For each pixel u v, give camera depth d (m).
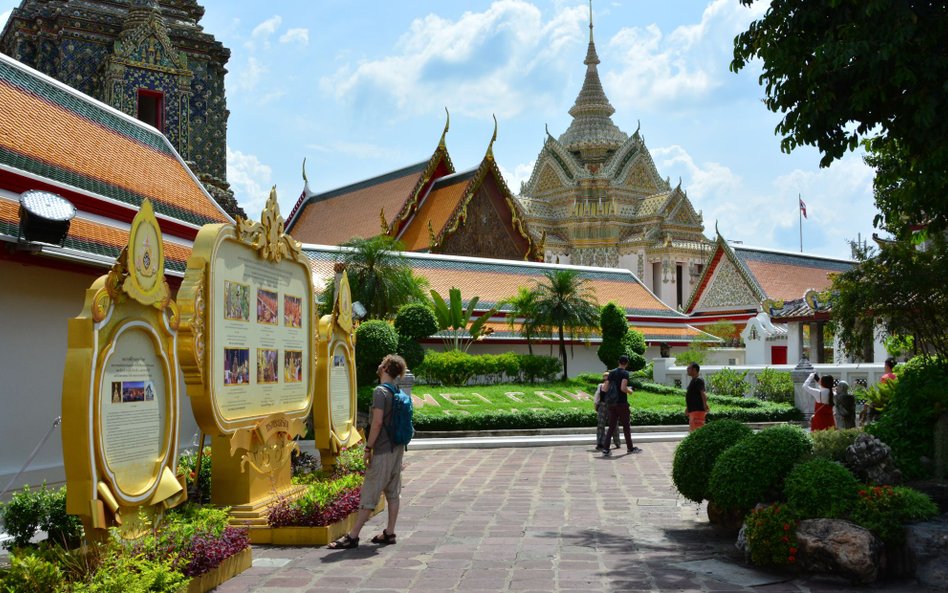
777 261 56.94
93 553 6.92
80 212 14.15
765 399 29.97
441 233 48.50
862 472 9.38
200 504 10.46
